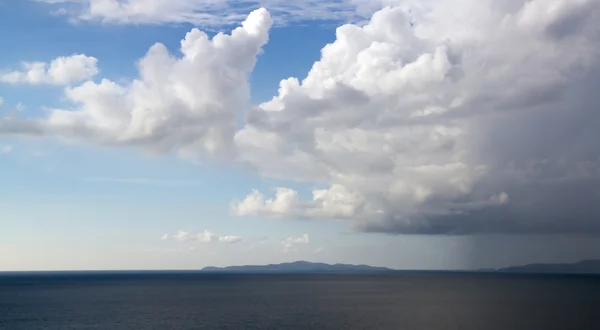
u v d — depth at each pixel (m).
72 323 91.50
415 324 89.44
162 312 109.06
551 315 103.06
